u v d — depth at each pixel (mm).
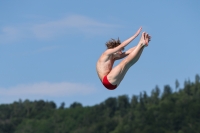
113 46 45062
